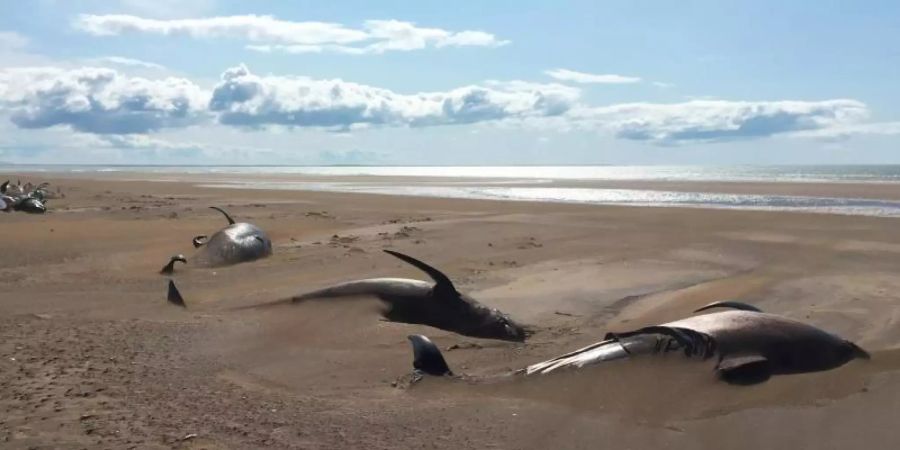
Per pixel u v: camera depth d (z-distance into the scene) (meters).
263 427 5.73
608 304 10.70
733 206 27.80
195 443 5.36
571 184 52.09
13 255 14.43
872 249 15.39
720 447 5.31
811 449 5.24
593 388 6.52
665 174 87.25
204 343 8.24
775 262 13.98
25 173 81.38
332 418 5.94
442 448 5.34
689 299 10.88
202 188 43.81
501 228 19.06
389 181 60.66
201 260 13.66
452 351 8.23
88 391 6.50
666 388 6.45
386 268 13.30
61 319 9.27
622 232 18.36
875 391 6.38
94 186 44.25
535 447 5.35
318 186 48.59
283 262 13.87
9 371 7.03
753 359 6.66
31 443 5.29
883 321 9.23
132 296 10.88
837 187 41.16
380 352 7.99
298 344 8.30
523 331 9.18
